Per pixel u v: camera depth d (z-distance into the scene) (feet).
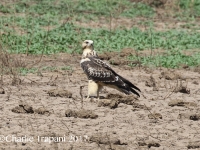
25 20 85.81
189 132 43.55
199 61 69.97
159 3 103.40
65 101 49.57
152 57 70.64
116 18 93.40
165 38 82.33
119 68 65.51
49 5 97.19
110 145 38.86
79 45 75.00
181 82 58.44
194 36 83.97
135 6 101.60
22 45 71.77
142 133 42.63
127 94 50.06
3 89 51.31
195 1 106.32
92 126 43.37
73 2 100.01
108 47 74.90
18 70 59.77
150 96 53.21
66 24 85.76
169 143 40.93
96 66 50.11
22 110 45.75
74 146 39.06
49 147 38.73
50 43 75.00
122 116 46.29
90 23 89.30
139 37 80.84
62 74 60.13
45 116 45.16
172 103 50.31
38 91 52.54
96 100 50.01
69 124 43.47
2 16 87.66
